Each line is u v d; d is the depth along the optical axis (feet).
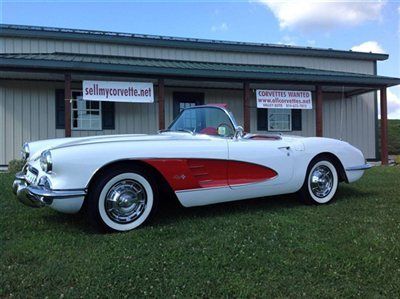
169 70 33.94
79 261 10.03
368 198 17.62
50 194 11.47
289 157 15.52
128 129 40.22
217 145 13.92
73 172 11.68
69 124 32.04
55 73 32.50
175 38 42.63
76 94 38.37
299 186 15.90
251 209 15.51
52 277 9.14
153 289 8.70
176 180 13.09
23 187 12.73
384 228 12.80
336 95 49.06
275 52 46.11
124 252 10.60
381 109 42.45
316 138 16.83
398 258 10.34
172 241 11.52
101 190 12.11
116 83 34.58
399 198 17.57
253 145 14.74
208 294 8.56
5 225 13.23
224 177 14.02
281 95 40.22
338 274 9.50
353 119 49.80
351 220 13.78
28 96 36.83
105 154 12.07
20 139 36.55
